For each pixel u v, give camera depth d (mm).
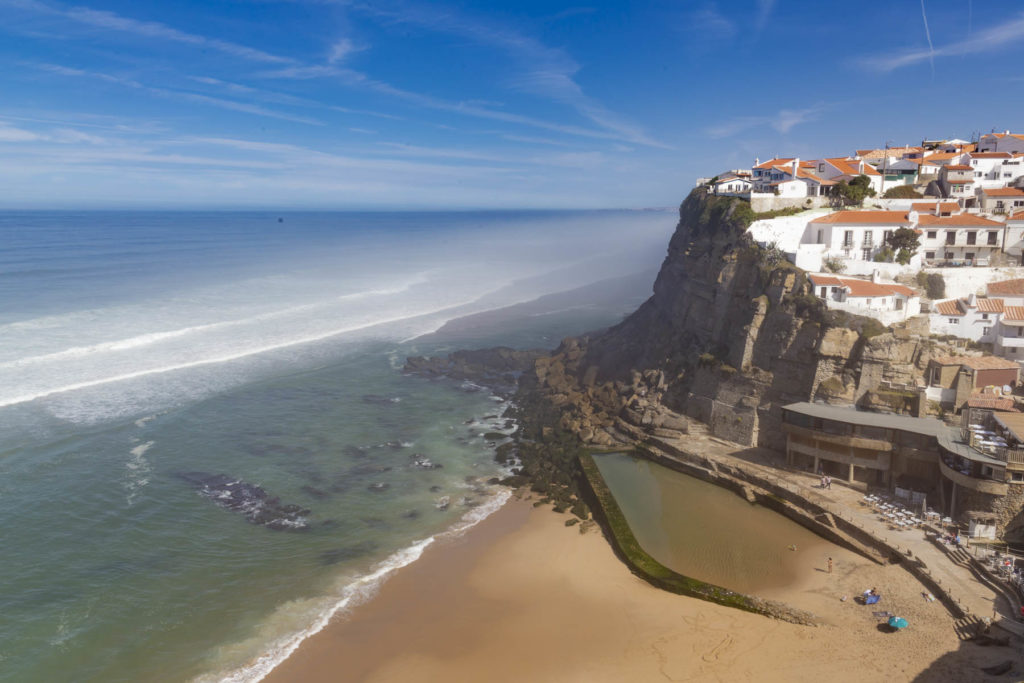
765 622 38156
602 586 42688
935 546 44000
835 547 46438
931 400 54562
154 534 46281
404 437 66562
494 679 34219
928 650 34344
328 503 52406
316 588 41594
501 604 40688
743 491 54031
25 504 48781
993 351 57688
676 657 35469
